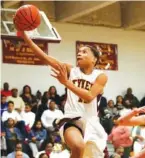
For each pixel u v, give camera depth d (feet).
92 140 16.97
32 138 40.24
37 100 45.16
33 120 42.80
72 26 46.42
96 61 17.30
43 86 48.14
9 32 33.91
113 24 39.34
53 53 46.57
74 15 45.55
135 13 34.88
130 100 35.65
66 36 46.70
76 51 46.32
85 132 16.98
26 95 45.42
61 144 35.22
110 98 37.76
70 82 16.05
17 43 35.45
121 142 20.90
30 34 28.14
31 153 39.22
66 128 16.99
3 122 40.55
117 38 38.40
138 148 26.81
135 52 35.32
